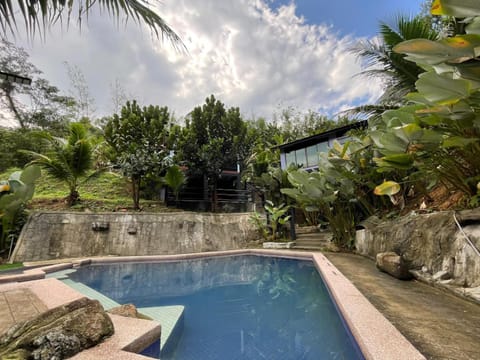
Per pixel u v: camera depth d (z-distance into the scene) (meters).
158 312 2.69
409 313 1.96
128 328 1.76
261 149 11.91
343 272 3.58
